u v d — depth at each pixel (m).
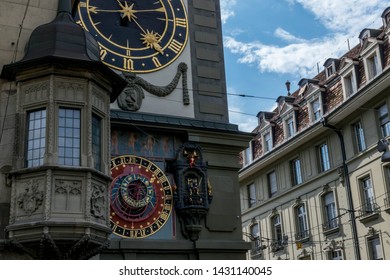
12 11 16.83
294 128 38.62
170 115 19.62
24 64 15.27
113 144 18.36
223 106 20.64
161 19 20.83
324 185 34.69
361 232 31.31
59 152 14.71
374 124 31.00
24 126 15.08
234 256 18.45
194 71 20.72
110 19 19.94
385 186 29.78
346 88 34.09
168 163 19.05
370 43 32.25
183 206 18.28
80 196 14.38
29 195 14.20
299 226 37.28
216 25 21.86
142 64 19.81
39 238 13.70
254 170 42.09
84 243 14.04
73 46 15.76
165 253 17.72
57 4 17.42
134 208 17.78
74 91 15.40
